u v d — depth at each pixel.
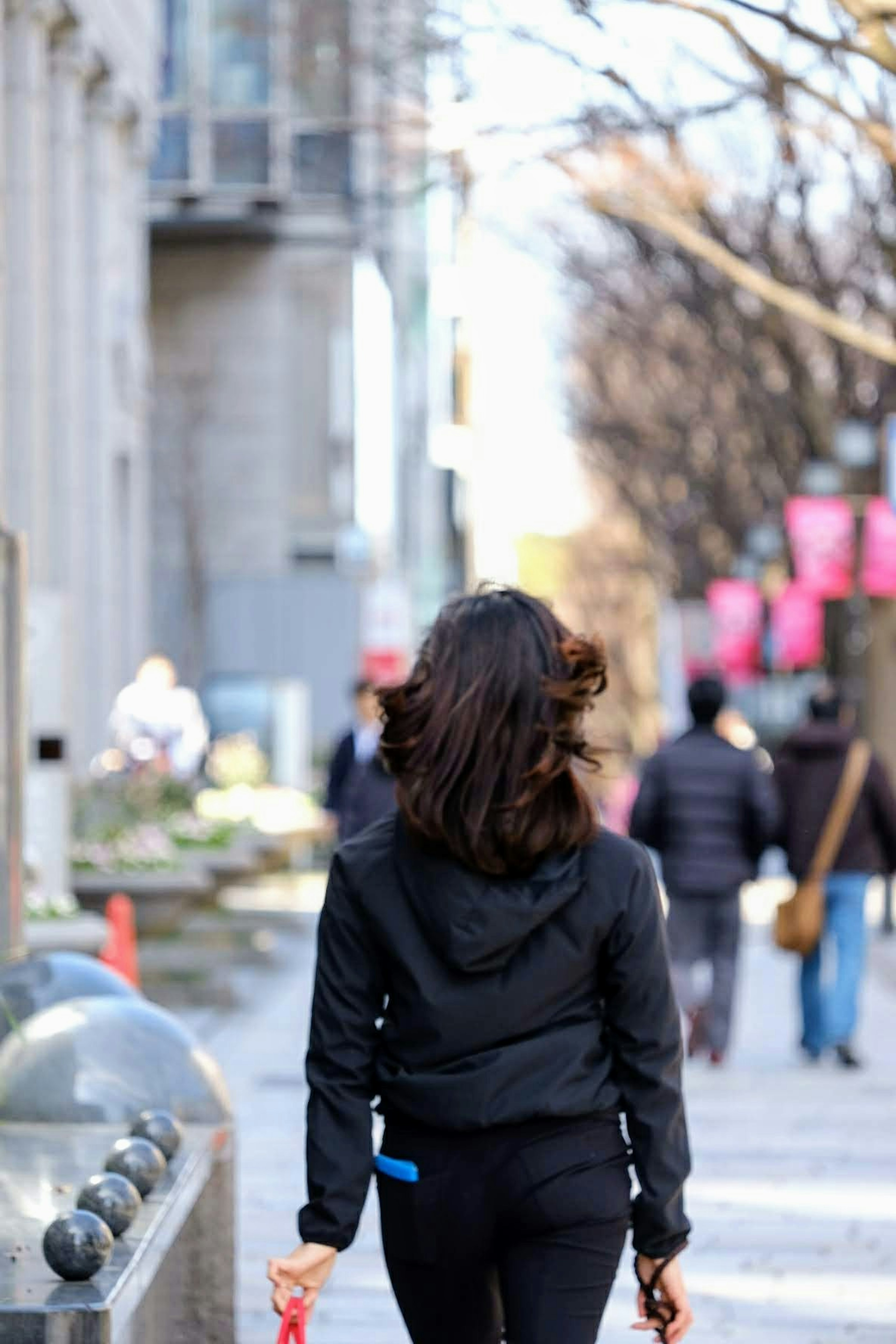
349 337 81.56
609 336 57.84
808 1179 15.92
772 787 21.28
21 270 37.94
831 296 38.25
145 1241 7.62
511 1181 6.31
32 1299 6.84
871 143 20.38
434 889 6.34
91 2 42.19
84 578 44.25
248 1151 16.83
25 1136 9.41
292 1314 6.46
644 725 113.81
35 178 38.06
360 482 84.62
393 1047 6.48
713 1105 19.30
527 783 6.30
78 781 39.91
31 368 38.03
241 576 78.50
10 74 37.75
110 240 46.78
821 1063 22.20
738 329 47.88
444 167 25.28
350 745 29.03
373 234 77.25
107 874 29.78
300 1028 24.77
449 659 6.43
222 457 79.19
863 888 21.73
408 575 106.56
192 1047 10.02
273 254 78.75
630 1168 7.20
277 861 43.47
